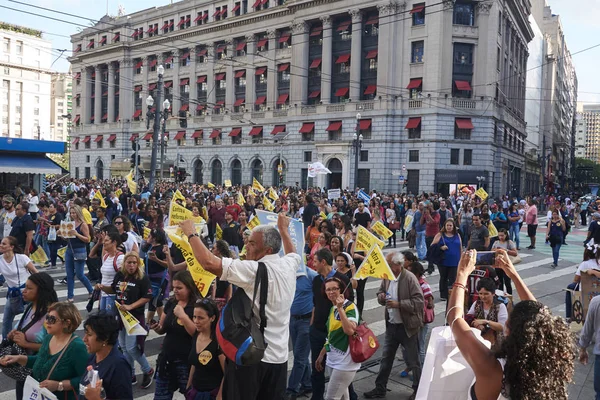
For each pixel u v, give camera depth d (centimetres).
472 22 4766
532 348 267
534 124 8644
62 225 1090
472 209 2117
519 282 345
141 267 699
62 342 450
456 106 4653
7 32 10444
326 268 652
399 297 670
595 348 577
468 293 698
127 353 678
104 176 7894
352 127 5066
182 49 6831
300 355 649
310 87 5538
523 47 6706
